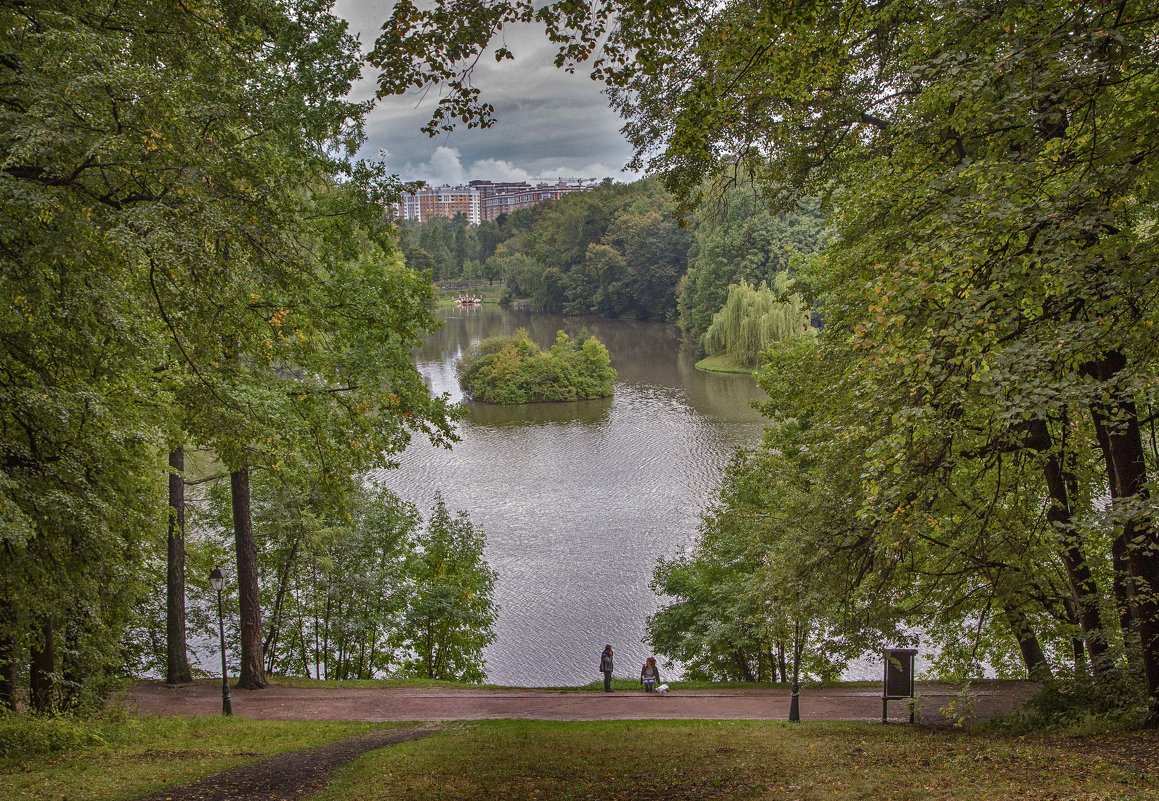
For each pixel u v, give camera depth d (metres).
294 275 11.73
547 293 153.25
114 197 9.83
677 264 129.88
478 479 48.50
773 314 77.56
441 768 10.34
